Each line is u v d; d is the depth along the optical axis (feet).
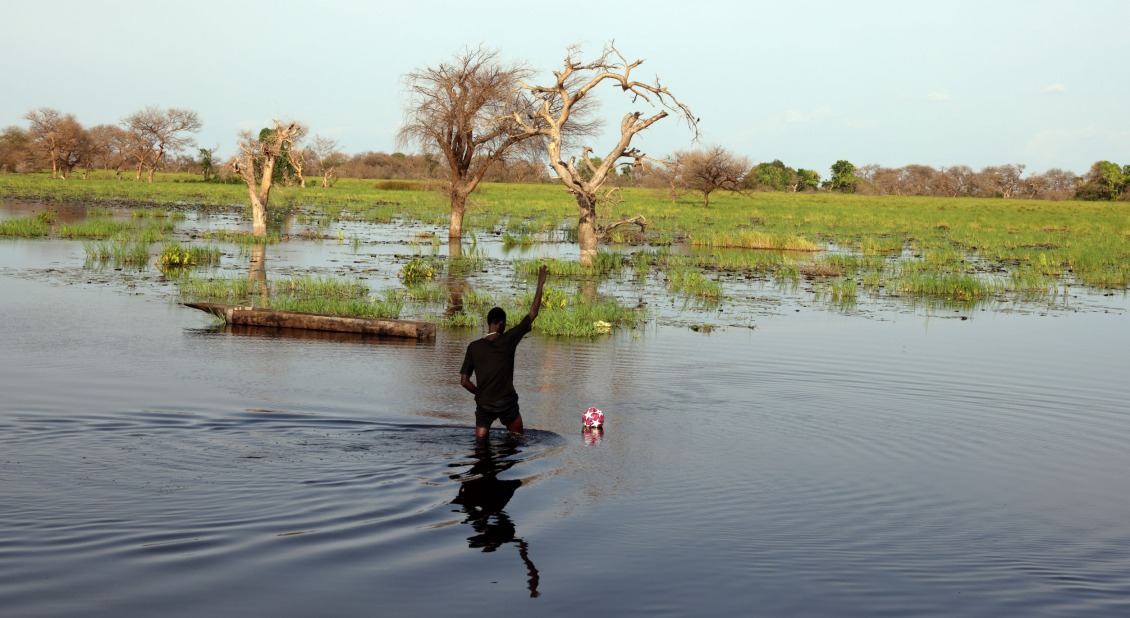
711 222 176.76
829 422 31.81
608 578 18.26
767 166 459.73
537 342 47.39
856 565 19.33
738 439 29.14
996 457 28.12
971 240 145.07
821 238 144.66
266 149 117.29
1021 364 44.21
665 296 69.51
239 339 44.62
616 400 34.12
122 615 16.16
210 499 21.83
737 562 19.25
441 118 116.16
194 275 71.51
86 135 353.10
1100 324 59.47
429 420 29.81
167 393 32.55
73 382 33.83
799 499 23.53
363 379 36.19
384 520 20.94
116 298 57.06
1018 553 20.34
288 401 31.91
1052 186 512.63
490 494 22.94
